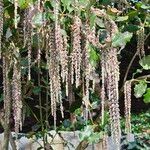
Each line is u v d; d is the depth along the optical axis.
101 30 2.09
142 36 2.35
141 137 4.74
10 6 2.03
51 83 1.95
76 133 4.52
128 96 2.29
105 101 2.30
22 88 2.81
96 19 2.02
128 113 2.29
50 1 1.86
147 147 4.70
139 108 7.79
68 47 2.12
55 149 4.42
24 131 5.78
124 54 5.98
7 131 2.65
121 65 6.36
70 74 2.10
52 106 1.98
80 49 1.93
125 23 2.34
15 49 2.24
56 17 1.84
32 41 2.00
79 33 1.92
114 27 2.03
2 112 2.67
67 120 3.23
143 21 2.42
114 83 2.00
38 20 1.90
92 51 1.96
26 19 1.93
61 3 2.00
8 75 2.28
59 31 1.88
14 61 2.23
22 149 4.46
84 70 1.99
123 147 4.58
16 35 2.28
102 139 2.42
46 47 2.00
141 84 2.30
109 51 1.99
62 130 4.43
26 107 2.97
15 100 2.21
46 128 3.07
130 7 2.36
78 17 1.93
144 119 6.76
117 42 1.97
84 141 2.52
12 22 2.18
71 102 2.56
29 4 1.87
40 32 1.99
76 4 1.93
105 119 2.32
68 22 2.07
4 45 2.24
